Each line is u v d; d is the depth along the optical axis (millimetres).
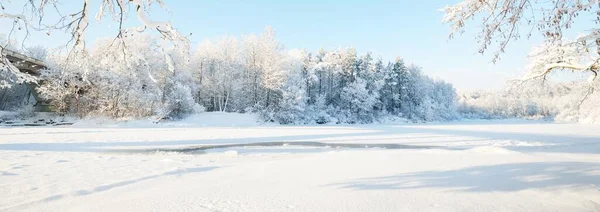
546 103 77688
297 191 5375
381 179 6289
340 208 4340
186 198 5016
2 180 6770
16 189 5918
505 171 6965
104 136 20922
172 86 43812
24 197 5340
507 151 11609
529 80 7727
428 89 78625
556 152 13523
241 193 5305
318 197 4941
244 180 6523
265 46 47969
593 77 5789
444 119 72438
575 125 42531
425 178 6309
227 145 17609
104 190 5922
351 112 56250
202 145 17453
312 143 18875
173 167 8828
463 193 5109
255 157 12000
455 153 11156
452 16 4375
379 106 62875
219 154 13547
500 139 22031
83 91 37312
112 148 15250
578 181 5863
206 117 42062
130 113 37500
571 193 5074
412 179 6230
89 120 35875
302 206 4461
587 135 25656
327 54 64812
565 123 50062
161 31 4180
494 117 92875
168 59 4301
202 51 50562
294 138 21672
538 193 5098
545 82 7672
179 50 4359
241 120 42250
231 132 26219
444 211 4168
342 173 7074
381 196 4953
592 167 7398
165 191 5645
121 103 37406
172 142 18453
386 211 4191
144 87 40938
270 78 45500
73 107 37844
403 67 67312
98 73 35125
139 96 38188
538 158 9367
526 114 90438
